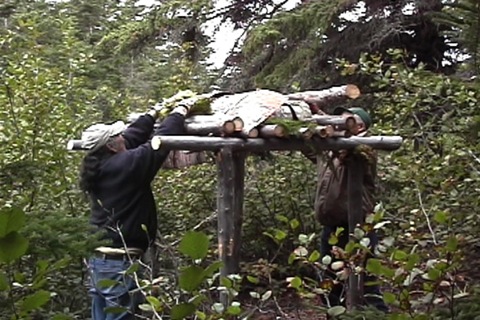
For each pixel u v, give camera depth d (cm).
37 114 722
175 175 858
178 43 1336
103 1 1888
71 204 700
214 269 234
